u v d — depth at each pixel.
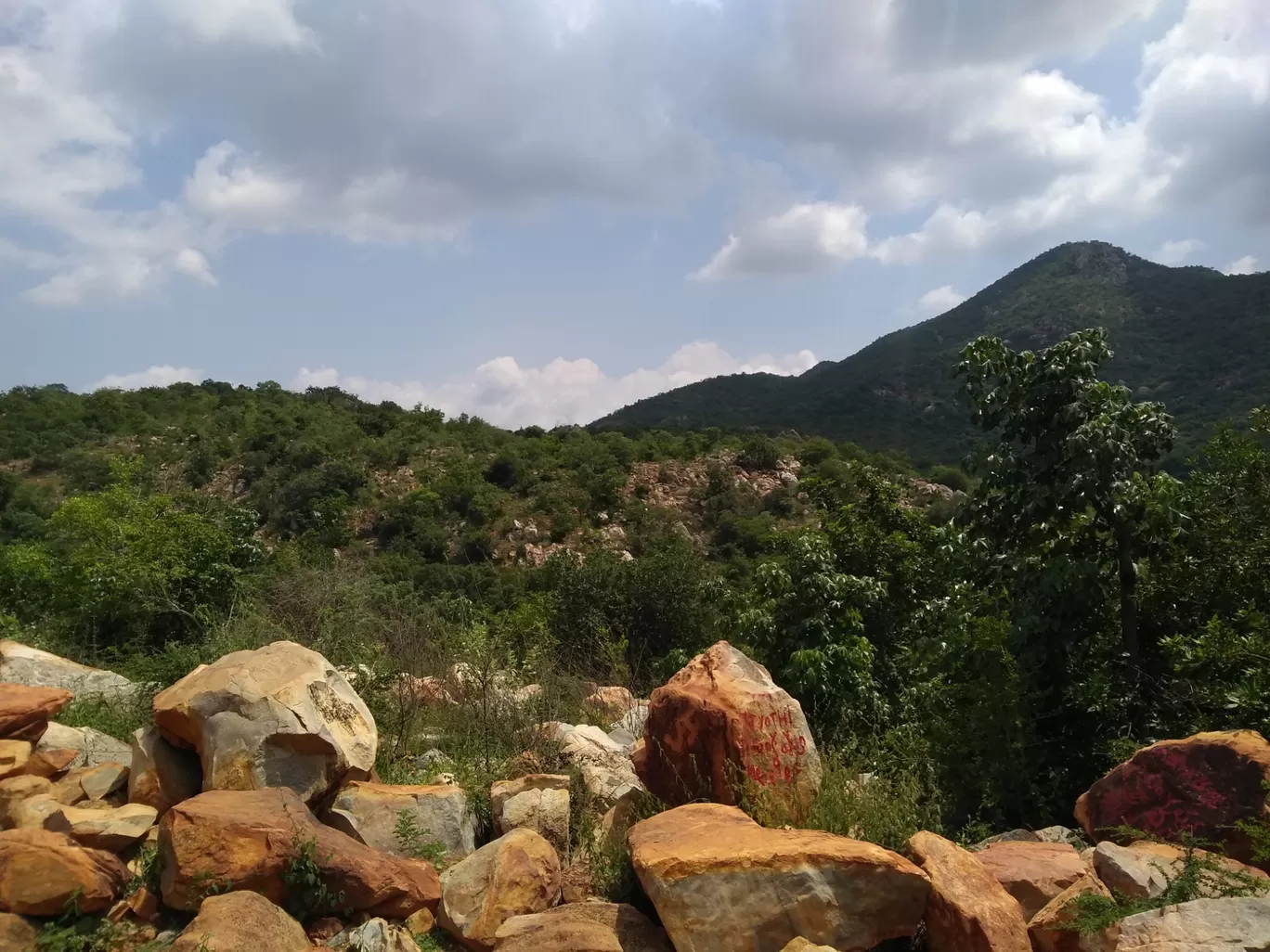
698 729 4.96
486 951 3.81
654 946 3.69
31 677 6.70
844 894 3.56
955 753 5.88
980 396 7.06
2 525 25.69
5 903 3.61
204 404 54.84
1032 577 6.57
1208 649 5.76
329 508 37.84
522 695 7.77
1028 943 3.46
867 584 8.90
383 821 4.52
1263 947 2.99
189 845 3.72
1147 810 4.49
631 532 41.56
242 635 7.73
